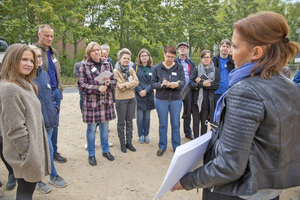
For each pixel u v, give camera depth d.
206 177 0.97
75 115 5.74
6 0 14.02
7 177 2.77
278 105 0.88
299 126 0.96
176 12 21.73
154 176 2.94
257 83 0.92
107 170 3.04
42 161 1.80
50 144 2.58
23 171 1.71
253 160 0.89
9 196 2.38
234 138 0.89
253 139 0.91
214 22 22.73
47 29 3.01
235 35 1.01
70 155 3.45
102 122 3.14
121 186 2.68
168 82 3.34
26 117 1.70
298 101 0.96
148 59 4.10
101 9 18.62
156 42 20.78
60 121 5.19
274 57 0.93
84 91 3.00
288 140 0.92
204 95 3.65
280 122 0.88
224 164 0.90
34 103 1.79
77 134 4.41
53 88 3.26
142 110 4.02
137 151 3.71
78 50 22.39
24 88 1.76
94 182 2.73
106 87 2.98
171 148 3.88
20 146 1.64
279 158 0.92
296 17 20.17
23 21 14.38
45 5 14.18
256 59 0.97
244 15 24.58
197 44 23.12
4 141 1.72
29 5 13.93
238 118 0.89
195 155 1.12
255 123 0.87
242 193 0.90
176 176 1.08
